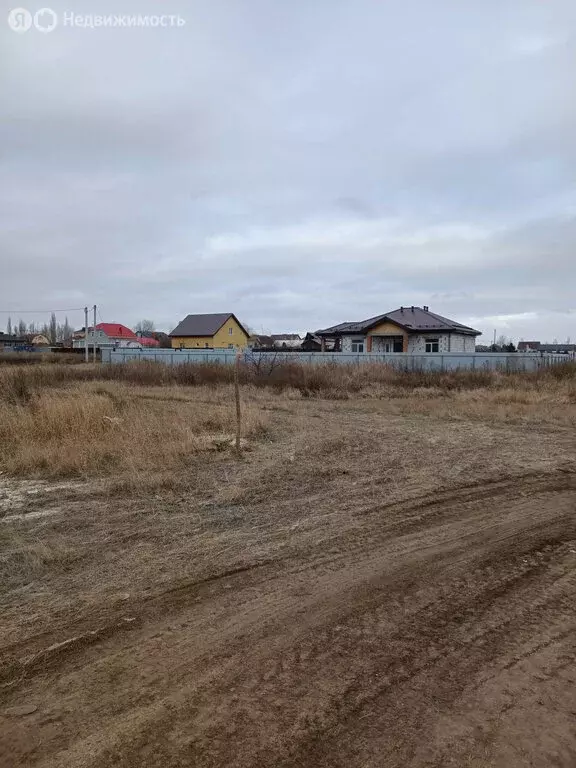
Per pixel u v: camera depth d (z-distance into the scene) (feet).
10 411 34.27
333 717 8.36
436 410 50.72
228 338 238.27
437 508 19.90
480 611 11.93
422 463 27.68
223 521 18.33
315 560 14.88
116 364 98.89
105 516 18.80
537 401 56.18
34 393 44.60
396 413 50.26
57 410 32.45
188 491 22.11
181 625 11.31
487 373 78.79
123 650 10.36
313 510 19.63
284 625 11.30
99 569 14.32
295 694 8.95
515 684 9.24
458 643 10.59
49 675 9.53
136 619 11.59
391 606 12.16
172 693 8.98
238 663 9.89
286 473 25.29
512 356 93.45
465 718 8.34
